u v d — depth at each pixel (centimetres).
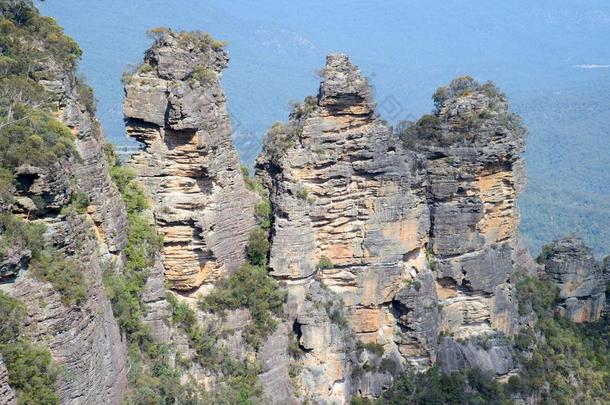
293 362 18538
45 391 11450
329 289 19338
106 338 13388
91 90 16175
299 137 18938
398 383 19838
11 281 11631
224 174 18025
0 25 14775
